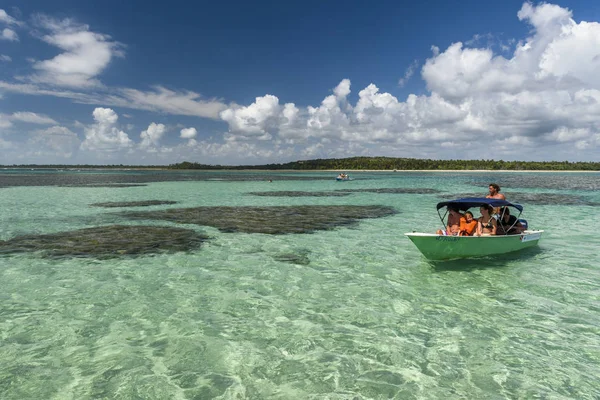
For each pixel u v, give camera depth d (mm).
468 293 8531
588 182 57688
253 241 13930
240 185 52188
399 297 8297
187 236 14781
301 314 7391
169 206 25672
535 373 5352
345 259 11438
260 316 7289
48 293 8414
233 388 4980
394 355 5840
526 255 11797
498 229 11867
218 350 5969
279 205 26453
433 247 10492
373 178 77938
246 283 9188
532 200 29094
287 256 11773
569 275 9789
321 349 6023
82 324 6867
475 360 5695
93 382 5074
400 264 10898
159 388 4957
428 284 9141
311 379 5195
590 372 5371
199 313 7402
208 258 11477
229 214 21359
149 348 6012
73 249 12461
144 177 82562
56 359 5656
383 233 15594
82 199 30406
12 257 11430
